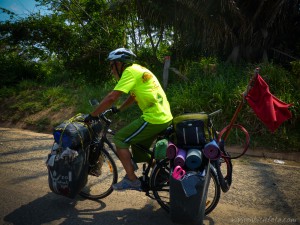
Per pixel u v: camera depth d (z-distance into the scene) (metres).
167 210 3.41
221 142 3.35
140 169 4.61
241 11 7.40
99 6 9.06
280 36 8.12
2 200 3.75
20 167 4.79
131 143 3.29
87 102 7.41
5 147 5.73
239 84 6.38
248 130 5.67
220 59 8.20
